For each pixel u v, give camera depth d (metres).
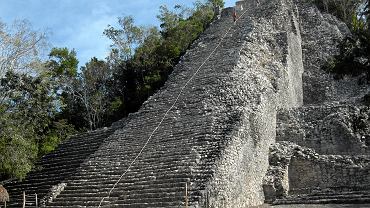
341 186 19.03
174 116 21.59
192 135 18.97
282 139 22.11
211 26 34.38
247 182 17.86
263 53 27.73
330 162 19.45
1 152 19.58
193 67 27.02
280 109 23.36
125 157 19.38
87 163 20.00
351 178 18.95
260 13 34.09
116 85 40.56
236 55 26.48
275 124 22.56
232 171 16.80
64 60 40.22
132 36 42.97
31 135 21.72
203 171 15.98
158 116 22.25
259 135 19.78
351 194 17.42
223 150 16.81
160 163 17.73
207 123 19.47
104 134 24.25
